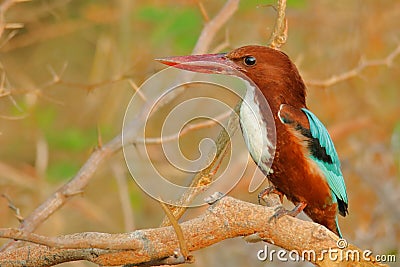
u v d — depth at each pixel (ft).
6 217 42.19
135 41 48.37
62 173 44.45
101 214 42.86
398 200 42.04
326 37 48.44
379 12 47.93
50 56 50.24
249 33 47.09
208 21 33.88
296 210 26.91
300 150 25.90
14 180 42.22
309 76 45.14
